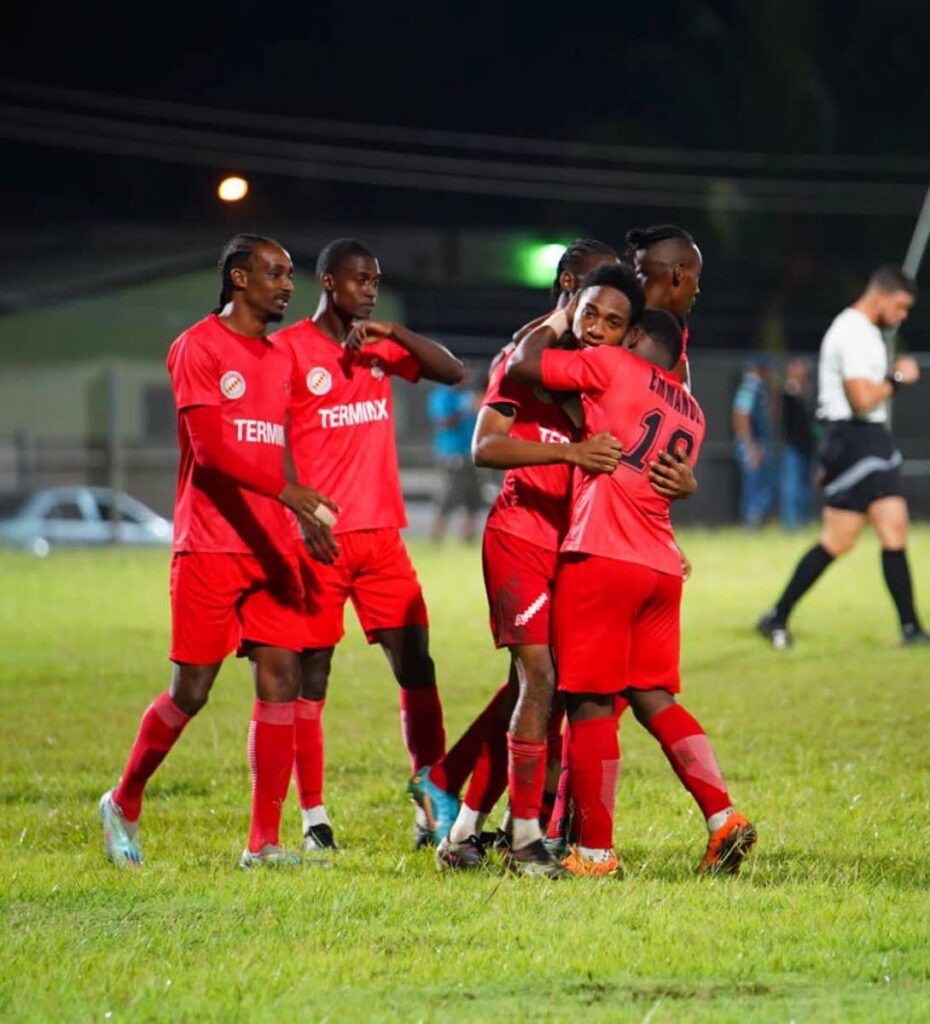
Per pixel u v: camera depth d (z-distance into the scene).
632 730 25.84
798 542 62.81
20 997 12.40
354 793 21.16
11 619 42.34
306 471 18.86
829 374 34.41
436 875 16.59
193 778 22.20
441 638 37.00
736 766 22.66
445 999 12.39
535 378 16.39
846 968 12.98
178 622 17.45
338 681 31.45
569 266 17.91
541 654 16.92
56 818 19.62
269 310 17.55
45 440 74.94
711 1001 12.27
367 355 19.03
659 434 16.25
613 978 12.85
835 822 18.94
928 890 15.53
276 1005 12.18
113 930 14.34
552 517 17.17
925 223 47.34
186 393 17.20
